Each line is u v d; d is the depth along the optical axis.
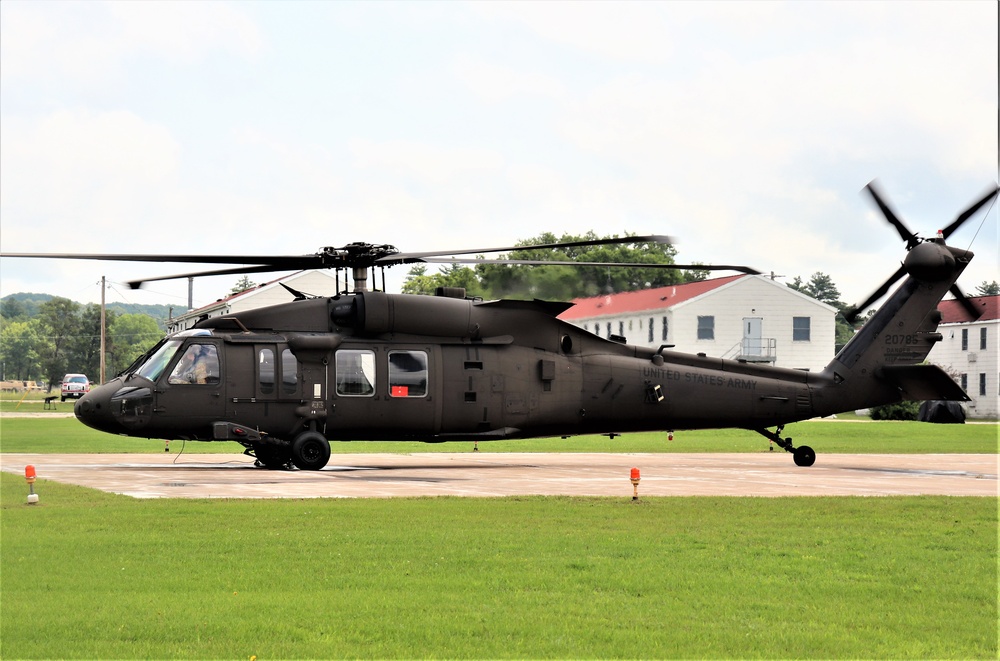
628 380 50.81
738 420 52.88
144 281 42.75
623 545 24.70
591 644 16.23
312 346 45.28
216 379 44.38
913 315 54.41
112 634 16.52
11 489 35.41
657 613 18.20
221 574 20.94
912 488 40.69
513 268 118.25
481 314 48.56
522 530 26.86
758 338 132.62
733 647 16.19
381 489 37.25
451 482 41.12
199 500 32.34
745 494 37.34
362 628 16.95
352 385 46.03
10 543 24.16
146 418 43.66
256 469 46.94
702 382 52.06
